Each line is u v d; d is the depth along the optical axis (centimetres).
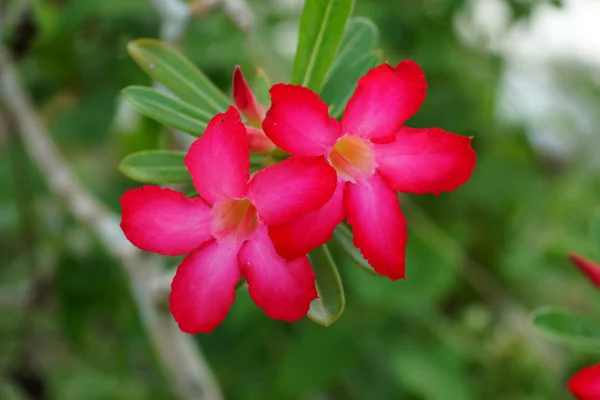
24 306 71
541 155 101
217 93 41
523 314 87
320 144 36
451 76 82
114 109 67
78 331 70
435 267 73
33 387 72
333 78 41
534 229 94
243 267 36
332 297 39
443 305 90
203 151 36
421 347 73
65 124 68
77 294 69
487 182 88
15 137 63
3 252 79
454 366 72
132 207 36
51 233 70
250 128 38
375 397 71
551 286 88
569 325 45
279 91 36
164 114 40
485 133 88
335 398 78
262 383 72
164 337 51
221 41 65
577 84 114
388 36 78
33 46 65
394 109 37
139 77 66
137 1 65
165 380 74
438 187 37
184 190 44
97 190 73
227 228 37
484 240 90
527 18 76
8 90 56
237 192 36
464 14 84
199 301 36
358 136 37
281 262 36
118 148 66
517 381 74
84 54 67
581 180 103
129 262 52
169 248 36
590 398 40
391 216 37
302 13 40
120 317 71
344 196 37
